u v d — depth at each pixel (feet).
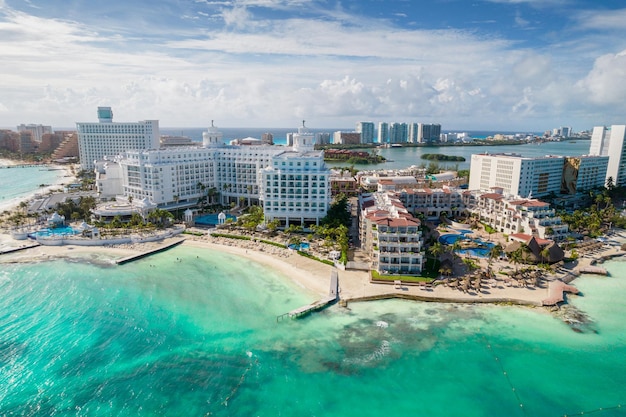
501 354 326.44
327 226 604.90
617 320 374.43
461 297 408.46
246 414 267.39
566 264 496.64
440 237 616.80
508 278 452.76
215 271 485.56
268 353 326.65
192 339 344.28
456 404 276.82
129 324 366.63
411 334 352.28
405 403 277.44
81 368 308.19
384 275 449.89
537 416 267.59
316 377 300.61
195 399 278.46
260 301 408.26
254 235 612.70
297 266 494.18
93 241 579.48
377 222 467.11
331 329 359.66
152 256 539.70
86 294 425.28
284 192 643.86
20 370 304.91
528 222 592.60
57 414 264.11
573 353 328.29
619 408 273.54
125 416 263.08
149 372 304.50
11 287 441.68
